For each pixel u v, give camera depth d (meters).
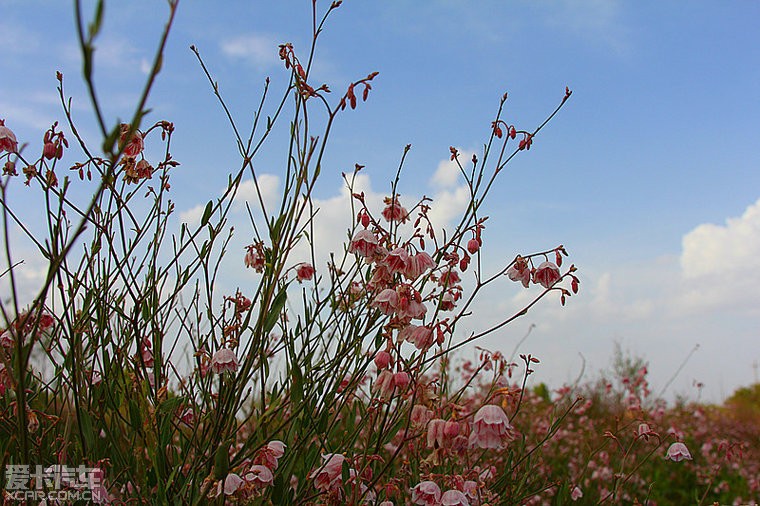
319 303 0.39
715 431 1.33
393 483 0.35
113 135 0.16
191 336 0.39
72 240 0.21
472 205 0.41
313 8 0.34
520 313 0.37
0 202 0.25
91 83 0.15
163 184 0.37
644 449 0.98
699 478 0.96
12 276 0.25
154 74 0.17
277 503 0.33
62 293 0.32
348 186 0.42
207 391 0.36
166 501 0.32
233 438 0.34
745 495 0.89
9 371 0.28
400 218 0.43
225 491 0.31
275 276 0.32
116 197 0.34
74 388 0.31
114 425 0.35
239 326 0.37
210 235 0.36
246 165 0.36
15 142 0.33
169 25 0.17
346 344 0.38
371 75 0.32
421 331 0.33
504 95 0.43
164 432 0.34
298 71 0.34
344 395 0.37
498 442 0.30
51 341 0.35
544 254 0.39
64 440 0.31
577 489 0.52
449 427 0.29
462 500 0.32
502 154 0.42
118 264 0.34
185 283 0.37
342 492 0.35
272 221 0.33
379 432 0.35
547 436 0.44
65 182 0.30
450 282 0.43
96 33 0.15
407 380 0.33
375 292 0.38
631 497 0.79
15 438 0.32
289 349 0.35
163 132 0.37
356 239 0.36
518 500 0.44
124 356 0.36
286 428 0.40
